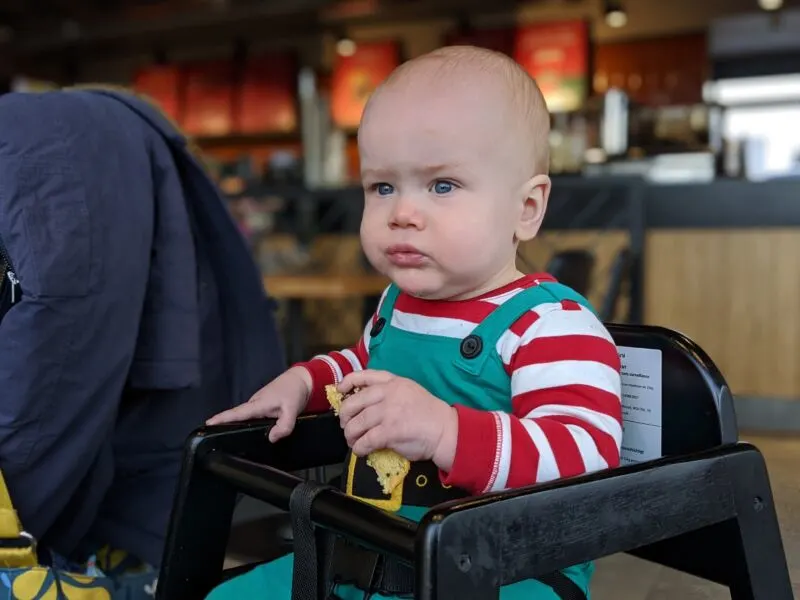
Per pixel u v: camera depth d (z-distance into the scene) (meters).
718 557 0.72
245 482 0.68
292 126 5.09
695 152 3.86
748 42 5.25
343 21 4.80
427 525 0.52
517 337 0.72
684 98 4.84
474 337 0.74
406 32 5.03
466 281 0.73
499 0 4.45
